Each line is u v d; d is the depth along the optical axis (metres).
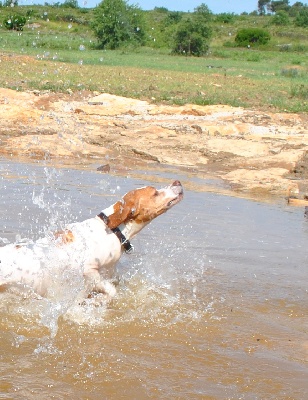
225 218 8.60
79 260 5.21
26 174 10.43
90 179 10.51
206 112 19.50
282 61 49.44
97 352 4.32
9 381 3.81
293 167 13.26
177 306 5.29
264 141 15.61
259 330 4.89
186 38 50.06
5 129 14.73
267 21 82.31
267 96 24.55
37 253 5.23
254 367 4.24
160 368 4.14
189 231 7.68
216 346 4.55
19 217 7.41
